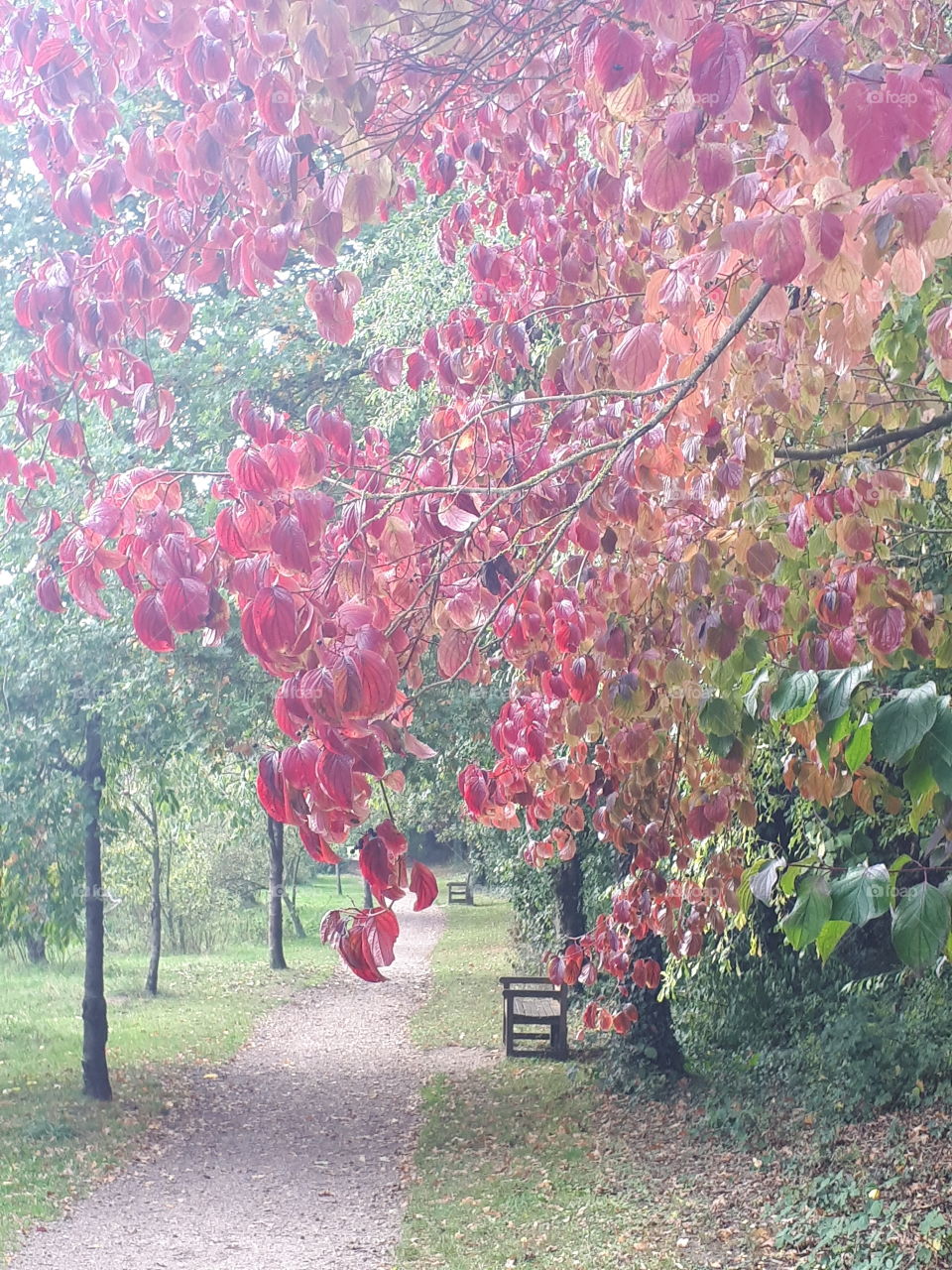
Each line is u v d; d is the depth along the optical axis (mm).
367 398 10086
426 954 28250
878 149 1620
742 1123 10188
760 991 12031
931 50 3021
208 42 2348
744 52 1770
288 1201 9820
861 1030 10094
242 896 31672
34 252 9172
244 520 2232
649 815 3941
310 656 2027
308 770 2008
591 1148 10703
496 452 3605
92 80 2568
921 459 3676
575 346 3471
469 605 2918
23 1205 9547
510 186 4281
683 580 3262
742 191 2250
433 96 2969
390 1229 8992
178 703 10844
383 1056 16234
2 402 2799
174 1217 9352
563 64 3320
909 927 1729
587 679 3271
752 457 3225
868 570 2967
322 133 2578
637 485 2959
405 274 9570
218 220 2693
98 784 11922
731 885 4180
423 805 15312
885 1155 8633
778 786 8258
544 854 4363
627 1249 8000
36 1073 14508
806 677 2023
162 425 2902
